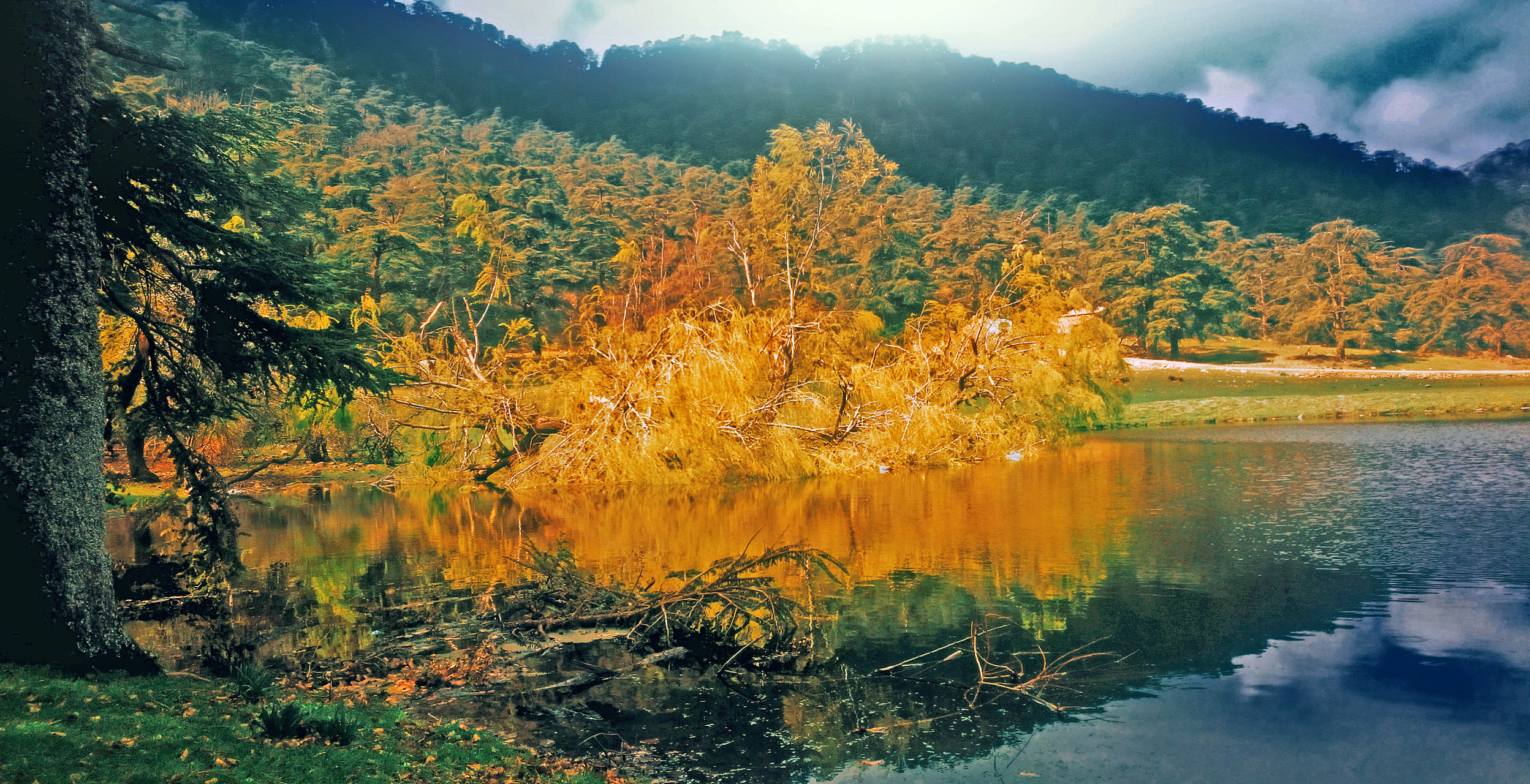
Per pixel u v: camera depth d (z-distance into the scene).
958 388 35.16
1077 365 37.03
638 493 25.91
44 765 5.13
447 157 99.88
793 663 10.12
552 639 11.13
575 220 89.81
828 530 18.50
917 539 17.31
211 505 13.45
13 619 7.54
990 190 188.25
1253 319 115.44
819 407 30.58
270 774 5.64
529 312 69.38
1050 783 6.97
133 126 9.83
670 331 28.48
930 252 96.81
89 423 8.14
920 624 11.61
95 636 7.99
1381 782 6.94
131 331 16.25
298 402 13.25
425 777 6.22
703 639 10.86
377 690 9.09
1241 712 8.50
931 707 8.73
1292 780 6.96
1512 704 8.52
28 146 7.72
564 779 6.73
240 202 11.55
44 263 7.80
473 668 9.85
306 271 11.99
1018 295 40.22
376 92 199.38
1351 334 97.25
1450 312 99.56
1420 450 31.81
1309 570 14.20
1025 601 12.64
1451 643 10.41
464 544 18.05
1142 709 8.61
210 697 7.36
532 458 29.23
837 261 82.44
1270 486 23.78
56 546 7.75
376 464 33.31
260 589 14.16
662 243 84.12
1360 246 112.25
